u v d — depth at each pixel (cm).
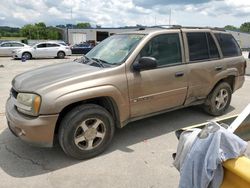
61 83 358
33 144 357
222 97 561
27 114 358
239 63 582
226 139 161
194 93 500
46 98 343
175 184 326
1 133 477
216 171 159
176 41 471
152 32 446
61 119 369
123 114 409
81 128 372
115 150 413
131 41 446
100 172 352
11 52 2450
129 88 405
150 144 434
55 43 2386
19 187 322
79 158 380
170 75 451
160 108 459
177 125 515
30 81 384
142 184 326
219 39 549
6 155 398
